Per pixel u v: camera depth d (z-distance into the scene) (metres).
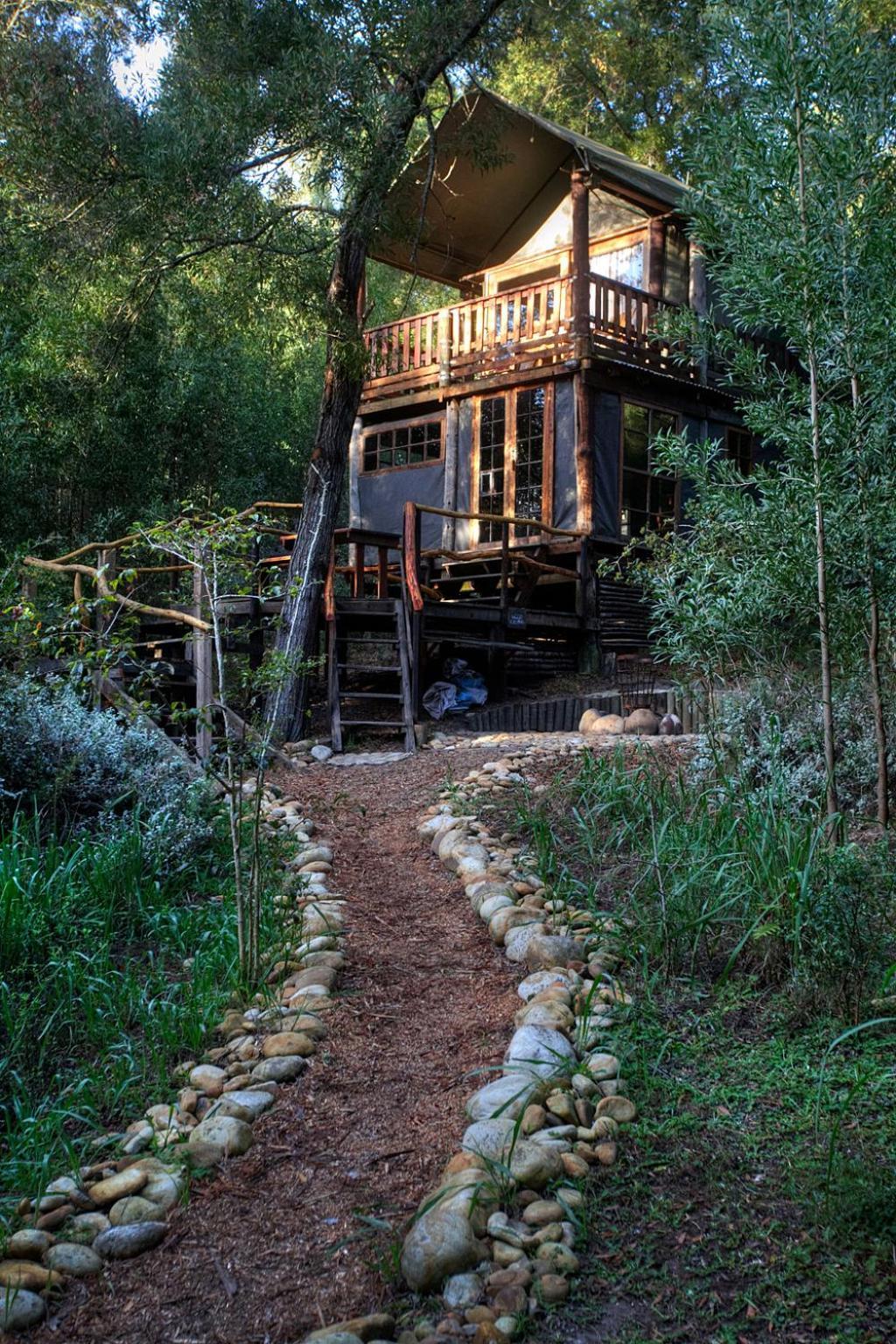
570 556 13.34
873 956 3.38
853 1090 2.70
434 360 14.86
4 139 9.53
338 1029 3.54
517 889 4.73
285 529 9.75
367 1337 2.07
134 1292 2.32
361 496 15.88
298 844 5.85
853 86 4.15
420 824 6.30
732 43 4.33
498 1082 2.92
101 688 8.01
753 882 3.95
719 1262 2.24
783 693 5.84
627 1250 2.30
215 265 10.86
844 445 4.38
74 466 15.20
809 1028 3.25
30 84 8.95
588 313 13.00
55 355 13.48
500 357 13.98
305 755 9.00
